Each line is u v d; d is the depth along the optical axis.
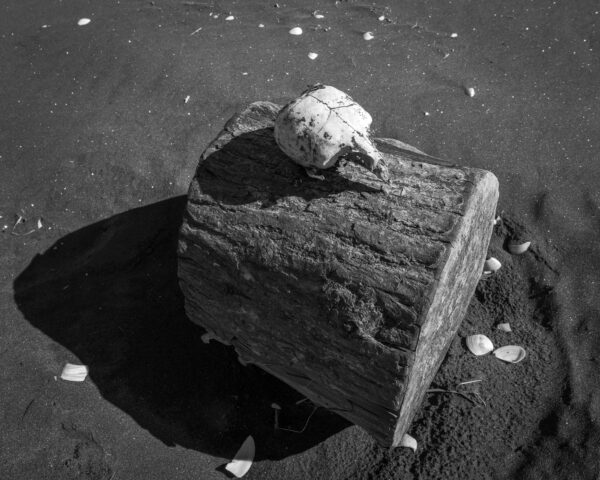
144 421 1.10
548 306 1.21
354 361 0.88
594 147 1.43
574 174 1.38
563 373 1.13
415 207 0.90
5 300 1.28
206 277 0.99
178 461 1.06
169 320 1.22
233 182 0.99
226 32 1.81
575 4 1.80
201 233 0.98
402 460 1.04
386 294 0.85
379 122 1.54
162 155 1.48
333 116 0.89
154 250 1.34
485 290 1.25
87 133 1.55
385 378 0.87
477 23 1.80
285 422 1.10
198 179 1.01
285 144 0.91
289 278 0.91
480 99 1.57
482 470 1.03
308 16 1.87
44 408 1.12
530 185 1.38
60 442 1.08
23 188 1.46
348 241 0.89
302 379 0.99
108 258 1.32
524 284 1.25
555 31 1.74
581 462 1.02
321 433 1.09
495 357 1.15
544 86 1.59
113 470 1.05
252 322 0.97
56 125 1.58
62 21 1.88
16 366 1.17
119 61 1.71
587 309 1.20
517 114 1.52
